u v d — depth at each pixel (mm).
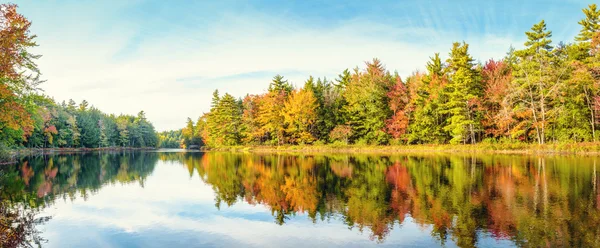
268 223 11594
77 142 93375
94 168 33094
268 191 17609
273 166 30328
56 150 86188
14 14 18469
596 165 24000
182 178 24016
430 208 12812
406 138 51406
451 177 20125
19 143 65125
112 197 16938
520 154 35781
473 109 44812
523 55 39750
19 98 27984
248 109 72312
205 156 52000
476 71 46781
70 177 25359
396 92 53312
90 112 115188
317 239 9812
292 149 59375
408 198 14672
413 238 9602
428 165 27062
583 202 13039
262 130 67250
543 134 39125
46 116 74375
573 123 39344
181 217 12711
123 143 119375
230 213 13133
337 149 54094
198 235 10500
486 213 11852
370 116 55344
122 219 12523
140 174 27000
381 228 10625
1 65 18312
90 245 9773
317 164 30891
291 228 10938
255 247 9336
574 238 9180
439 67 59969
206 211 13562
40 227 11594
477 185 17219
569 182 17391
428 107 48469
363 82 62281
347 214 12383
